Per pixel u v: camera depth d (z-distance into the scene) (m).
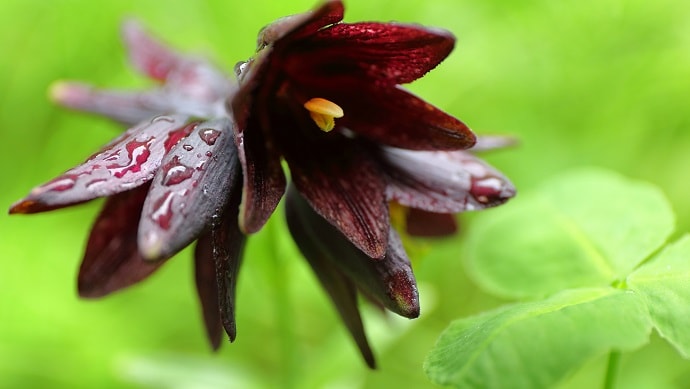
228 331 0.26
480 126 0.47
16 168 0.47
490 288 0.30
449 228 0.31
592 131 0.46
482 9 0.47
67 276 0.43
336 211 0.27
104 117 0.32
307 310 0.42
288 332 0.34
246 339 0.42
